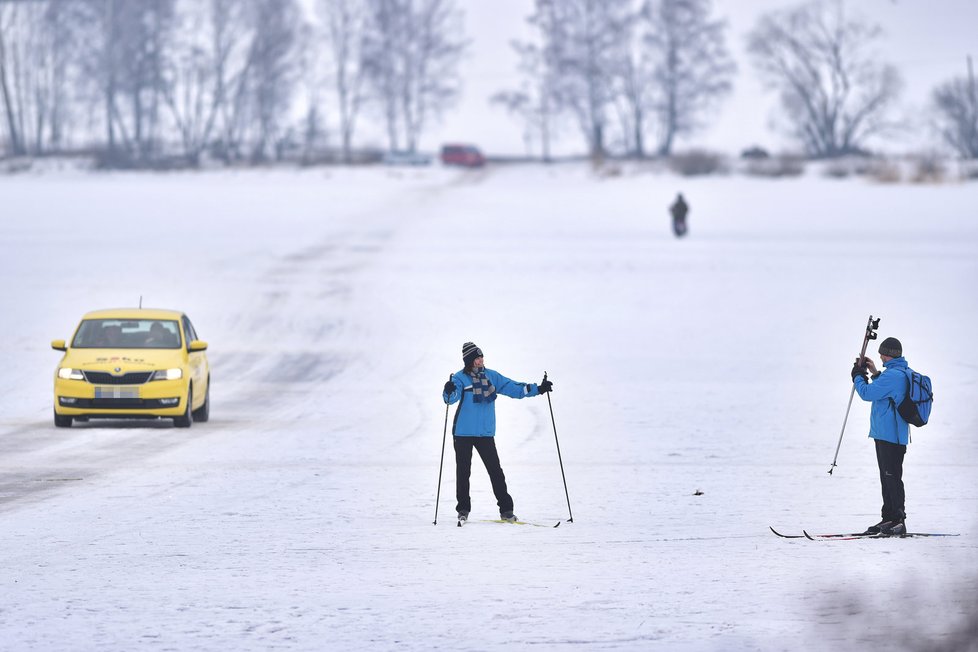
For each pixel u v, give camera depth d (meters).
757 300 167.75
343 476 58.34
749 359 122.50
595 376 110.31
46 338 133.62
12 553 39.94
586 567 37.75
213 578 36.28
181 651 28.58
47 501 50.50
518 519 46.94
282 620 31.38
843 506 49.69
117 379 76.06
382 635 29.94
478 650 28.62
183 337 81.06
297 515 47.53
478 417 46.00
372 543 41.88
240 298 167.75
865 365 43.88
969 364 116.62
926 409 42.59
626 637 29.62
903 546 40.69
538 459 65.38
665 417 84.75
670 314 156.62
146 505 49.66
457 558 39.28
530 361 120.62
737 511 48.66
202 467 61.06
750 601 33.00
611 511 48.84
